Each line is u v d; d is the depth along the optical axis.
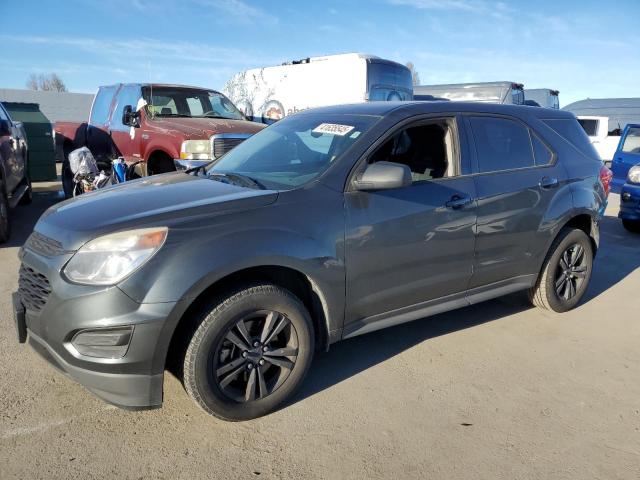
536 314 4.63
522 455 2.70
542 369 3.62
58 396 3.12
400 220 3.31
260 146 3.96
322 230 3.02
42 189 11.66
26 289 2.87
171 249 2.60
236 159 3.96
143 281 2.53
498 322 4.43
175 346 2.88
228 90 13.68
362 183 3.13
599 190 4.67
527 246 4.13
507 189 3.91
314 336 3.10
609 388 3.39
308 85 11.61
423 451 2.71
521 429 2.92
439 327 4.30
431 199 3.48
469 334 4.17
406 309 3.54
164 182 3.56
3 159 6.62
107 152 9.21
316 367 3.58
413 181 3.48
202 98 9.15
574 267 4.64
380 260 3.26
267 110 12.52
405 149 3.82
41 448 2.65
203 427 2.87
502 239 3.92
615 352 3.92
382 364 3.64
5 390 3.15
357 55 10.90
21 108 12.66
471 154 3.82
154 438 2.76
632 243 7.57
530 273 4.27
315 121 3.87
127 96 8.84
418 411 3.07
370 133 3.39
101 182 7.79
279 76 12.18
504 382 3.43
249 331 2.89
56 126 10.89
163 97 8.65
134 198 3.09
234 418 2.87
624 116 23.00
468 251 3.72
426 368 3.59
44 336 2.68
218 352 2.76
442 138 3.80
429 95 20.27
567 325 4.40
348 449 2.71
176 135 7.30
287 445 2.73
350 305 3.21
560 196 4.28
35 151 12.27
